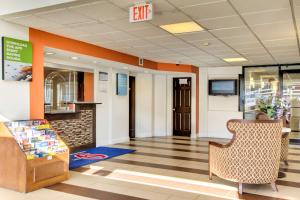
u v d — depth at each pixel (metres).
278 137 4.03
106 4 3.86
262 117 5.84
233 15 4.33
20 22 4.70
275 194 3.99
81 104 7.04
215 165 4.46
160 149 7.52
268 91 9.64
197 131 10.45
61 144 4.62
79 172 5.12
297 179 4.76
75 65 6.93
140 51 7.53
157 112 10.45
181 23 4.79
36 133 4.44
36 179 4.11
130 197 3.83
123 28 5.14
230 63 9.50
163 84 10.52
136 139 9.41
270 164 4.00
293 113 9.22
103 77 7.91
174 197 3.84
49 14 4.29
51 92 7.68
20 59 4.77
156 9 4.07
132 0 3.72
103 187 4.26
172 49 7.16
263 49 7.00
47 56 6.19
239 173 3.99
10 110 4.64
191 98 10.41
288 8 3.98
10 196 3.82
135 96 9.91
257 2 3.75
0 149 4.20
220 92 10.14
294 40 6.01
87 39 6.07
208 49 7.10
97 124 7.71
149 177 4.82
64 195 3.89
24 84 4.87
